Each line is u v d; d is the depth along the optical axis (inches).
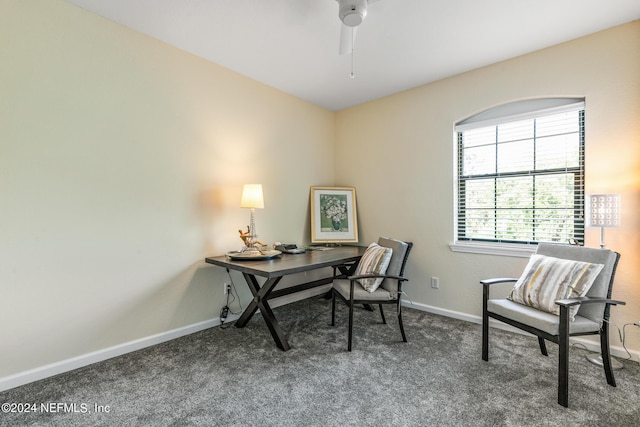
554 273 77.1
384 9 80.7
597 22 87.0
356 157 156.2
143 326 95.4
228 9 82.2
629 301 87.0
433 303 128.2
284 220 140.5
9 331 72.9
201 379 77.2
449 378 77.4
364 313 127.5
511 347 94.8
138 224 94.1
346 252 126.6
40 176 76.6
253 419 62.4
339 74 121.0
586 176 93.8
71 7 81.0
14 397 69.6
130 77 91.9
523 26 88.7
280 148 137.7
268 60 110.6
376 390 72.3
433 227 128.5
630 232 87.0
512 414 63.6
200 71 108.7
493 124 113.6
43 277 77.4
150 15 85.3
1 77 71.2
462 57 107.1
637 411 64.2
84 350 84.0
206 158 111.2
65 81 80.2
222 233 116.3
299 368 82.4
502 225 114.1
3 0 71.7
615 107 89.2
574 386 73.4
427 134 130.1
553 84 99.5
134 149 93.0
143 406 66.6
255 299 105.7
